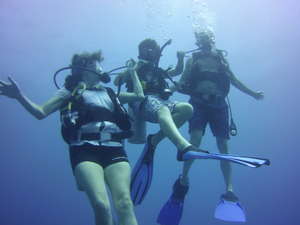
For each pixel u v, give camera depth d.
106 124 4.14
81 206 32.81
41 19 19.67
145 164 4.74
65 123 4.00
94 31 21.83
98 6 19.67
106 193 3.70
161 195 31.95
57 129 31.75
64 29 21.03
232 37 23.56
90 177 3.73
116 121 4.27
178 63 5.75
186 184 5.62
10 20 19.44
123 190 3.80
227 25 22.48
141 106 4.88
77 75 4.44
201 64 6.09
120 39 23.31
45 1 18.31
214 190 31.72
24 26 20.11
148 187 4.68
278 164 29.98
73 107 4.16
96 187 3.66
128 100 4.65
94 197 3.60
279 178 29.55
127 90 5.23
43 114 3.99
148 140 4.78
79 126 4.06
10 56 22.78
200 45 6.25
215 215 5.59
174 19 21.09
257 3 20.59
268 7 20.91
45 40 21.66
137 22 21.36
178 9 20.28
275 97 27.78
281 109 28.67
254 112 29.52
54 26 20.56
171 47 24.08
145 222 30.11
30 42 21.62
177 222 5.43
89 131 4.08
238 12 21.55
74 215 32.56
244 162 3.51
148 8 20.38
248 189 30.00
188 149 3.95
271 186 29.55
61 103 4.23
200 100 6.00
